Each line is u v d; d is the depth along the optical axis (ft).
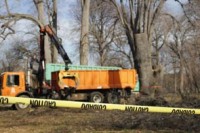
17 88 94.89
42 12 145.18
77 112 73.51
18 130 51.24
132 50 133.39
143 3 131.75
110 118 60.85
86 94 104.58
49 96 99.66
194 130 47.91
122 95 107.65
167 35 205.87
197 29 151.43
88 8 146.82
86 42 144.87
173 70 288.51
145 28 131.03
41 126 55.11
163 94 132.46
